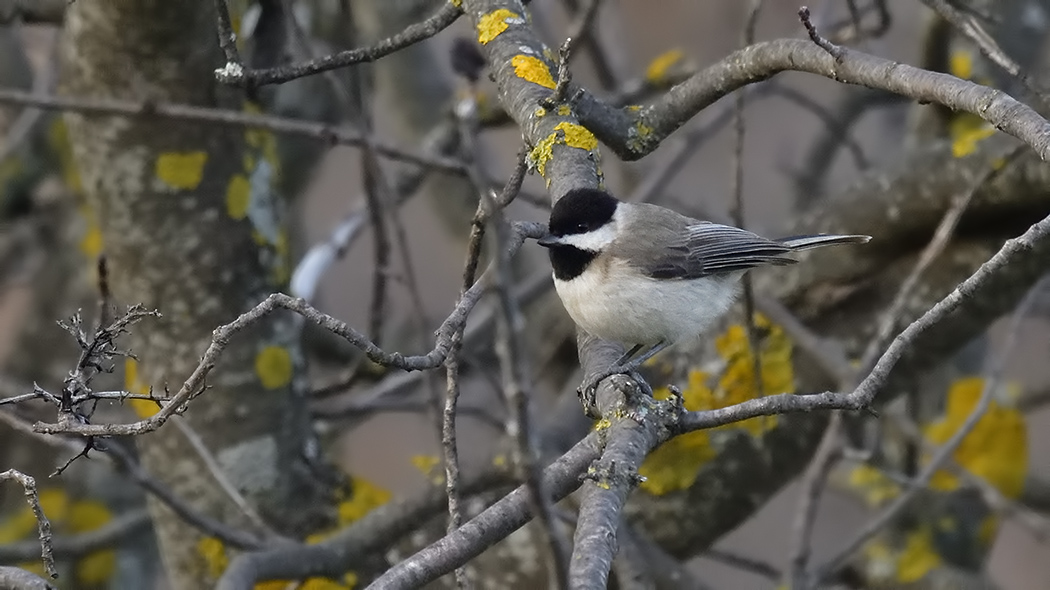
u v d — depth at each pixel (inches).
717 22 735.7
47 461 509.0
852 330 432.1
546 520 199.6
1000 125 268.5
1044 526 454.0
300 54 474.0
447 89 665.6
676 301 356.5
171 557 425.4
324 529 427.8
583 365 355.6
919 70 289.7
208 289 410.6
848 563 542.0
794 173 608.4
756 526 709.3
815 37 299.0
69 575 526.0
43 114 546.6
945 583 514.6
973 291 252.5
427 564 242.7
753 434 416.5
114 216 406.0
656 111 354.0
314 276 518.0
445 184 647.1
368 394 536.4
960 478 480.4
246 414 419.8
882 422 540.4
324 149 607.8
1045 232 246.8
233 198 411.5
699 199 627.8
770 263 380.8
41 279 542.9
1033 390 577.0
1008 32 502.6
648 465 418.9
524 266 647.8
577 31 460.8
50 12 426.0
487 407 577.3
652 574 394.9
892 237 424.5
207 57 396.8
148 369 416.2
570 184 338.0
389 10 633.6
